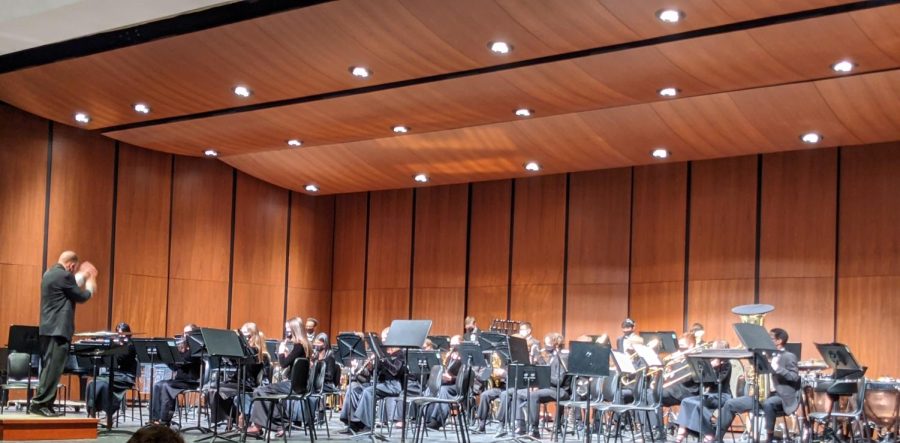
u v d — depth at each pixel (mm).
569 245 16219
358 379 11500
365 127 13453
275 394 9602
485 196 17219
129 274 14938
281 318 17625
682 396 10898
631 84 10961
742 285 14477
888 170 13539
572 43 9578
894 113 11625
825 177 14023
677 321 14961
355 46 9914
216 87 11578
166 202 15672
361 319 18250
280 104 12461
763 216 14461
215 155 15641
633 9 8625
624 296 15562
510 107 12172
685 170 15219
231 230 16766
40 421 8117
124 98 12227
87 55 10703
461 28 9281
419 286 17703
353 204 18672
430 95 11750
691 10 8586
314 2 8961
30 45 10031
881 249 13453
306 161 15961
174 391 10797
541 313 16328
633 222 15633
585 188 16188
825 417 9883
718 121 12422
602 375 9383
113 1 8734
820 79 10867
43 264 13609
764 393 11312
